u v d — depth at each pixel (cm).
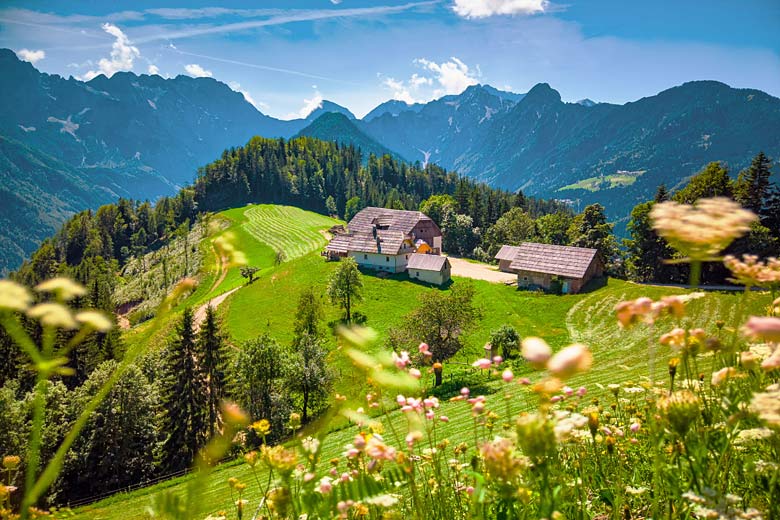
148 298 9525
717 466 192
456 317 3362
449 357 3350
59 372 100
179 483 2344
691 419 181
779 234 5697
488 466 170
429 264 5888
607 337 3831
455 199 12962
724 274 4941
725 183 6003
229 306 5991
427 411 229
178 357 3375
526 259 5584
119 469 2883
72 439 107
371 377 159
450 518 243
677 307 171
